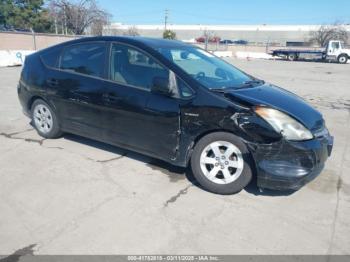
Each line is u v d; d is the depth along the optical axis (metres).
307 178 3.25
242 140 3.29
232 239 2.81
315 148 3.24
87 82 4.26
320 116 3.67
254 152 3.24
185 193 3.54
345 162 4.64
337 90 12.28
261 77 16.27
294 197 3.54
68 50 4.64
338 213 3.27
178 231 2.88
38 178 3.79
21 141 4.99
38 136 5.23
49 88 4.71
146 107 3.72
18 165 4.13
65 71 4.58
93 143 4.95
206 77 3.79
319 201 3.49
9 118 6.35
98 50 4.27
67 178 3.80
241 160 3.36
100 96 4.11
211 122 3.37
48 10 47.81
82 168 4.08
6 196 3.38
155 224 2.97
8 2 47.19
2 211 3.11
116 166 4.16
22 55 18.14
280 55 38.16
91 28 47.19
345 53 33.59
